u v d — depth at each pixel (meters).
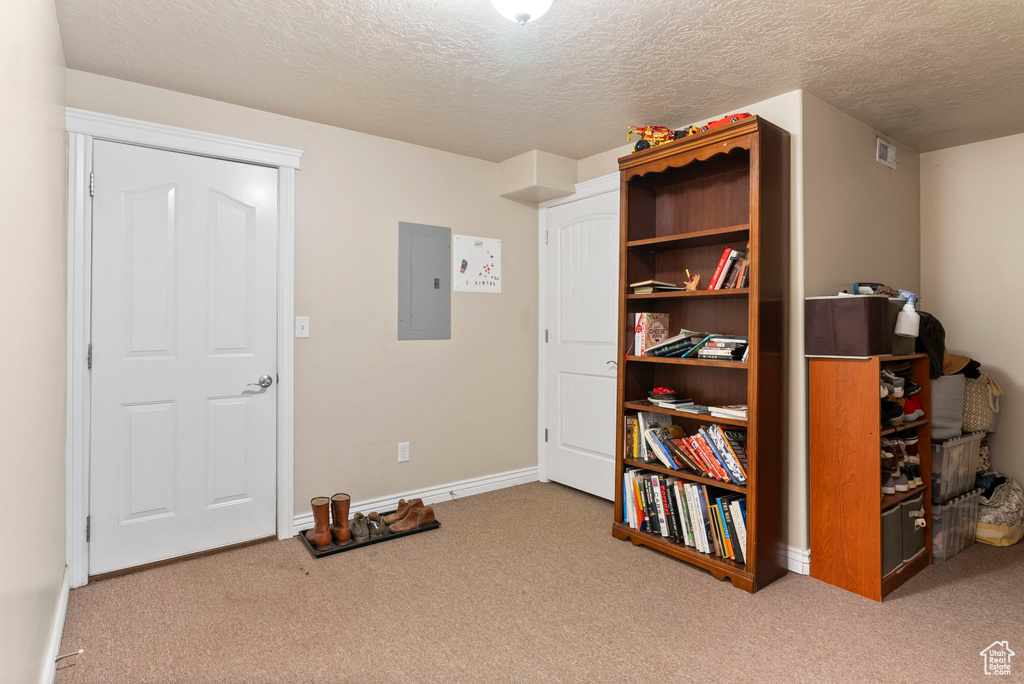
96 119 2.42
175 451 2.66
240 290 2.82
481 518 3.26
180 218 2.65
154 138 2.56
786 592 2.39
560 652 1.94
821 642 2.00
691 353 2.73
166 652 1.92
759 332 2.39
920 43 2.16
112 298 2.49
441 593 2.36
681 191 3.04
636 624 2.12
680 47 2.21
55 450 1.99
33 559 1.51
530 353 4.02
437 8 1.93
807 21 2.01
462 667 1.85
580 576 2.52
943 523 2.71
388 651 1.94
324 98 2.73
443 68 2.40
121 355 2.52
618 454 2.98
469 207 3.68
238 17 2.00
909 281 3.40
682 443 2.77
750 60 2.31
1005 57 2.28
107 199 2.47
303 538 2.93
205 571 2.56
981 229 3.29
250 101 2.76
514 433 3.94
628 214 2.98
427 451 3.51
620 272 2.98
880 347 2.39
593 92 2.66
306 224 3.02
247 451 2.86
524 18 1.80
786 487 2.59
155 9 1.95
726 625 2.12
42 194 1.66
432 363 3.52
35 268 1.54
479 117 2.99
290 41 2.18
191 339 2.69
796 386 2.59
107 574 2.50
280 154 2.90
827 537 2.47
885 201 3.17
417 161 3.44
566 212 3.82
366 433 3.26
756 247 2.39
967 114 2.89
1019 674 1.82
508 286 3.88
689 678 1.80
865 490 2.35
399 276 3.37
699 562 2.57
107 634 2.03
